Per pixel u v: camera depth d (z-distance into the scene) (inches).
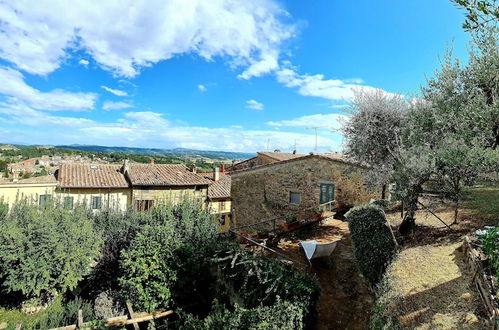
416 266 236.2
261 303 223.5
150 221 412.2
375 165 366.9
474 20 104.3
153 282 329.4
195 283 349.7
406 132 322.7
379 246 271.0
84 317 334.3
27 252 360.2
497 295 163.2
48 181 813.2
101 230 440.5
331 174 532.1
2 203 534.9
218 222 444.8
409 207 302.2
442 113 270.7
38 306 385.7
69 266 379.9
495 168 215.5
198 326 232.2
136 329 297.0
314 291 219.8
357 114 380.5
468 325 157.6
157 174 968.9
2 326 346.6
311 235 430.3
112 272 407.2
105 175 930.7
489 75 216.5
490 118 201.2
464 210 362.6
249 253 294.5
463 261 227.1
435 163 255.6
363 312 249.0
